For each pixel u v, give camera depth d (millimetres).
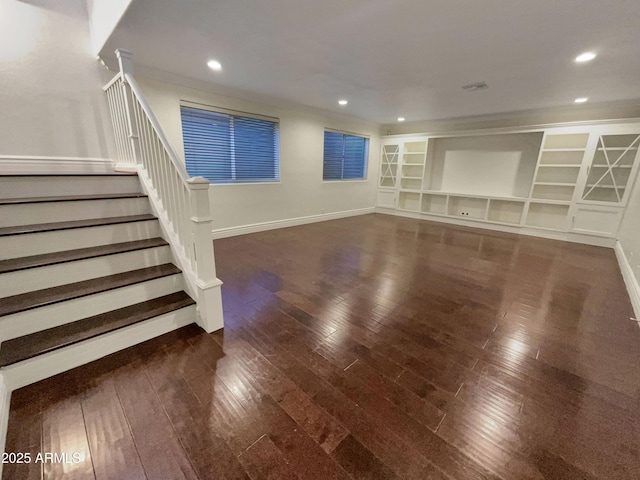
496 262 3607
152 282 1988
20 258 1763
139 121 2328
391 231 5305
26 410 1300
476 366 1684
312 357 1735
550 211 5121
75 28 2773
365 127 6586
